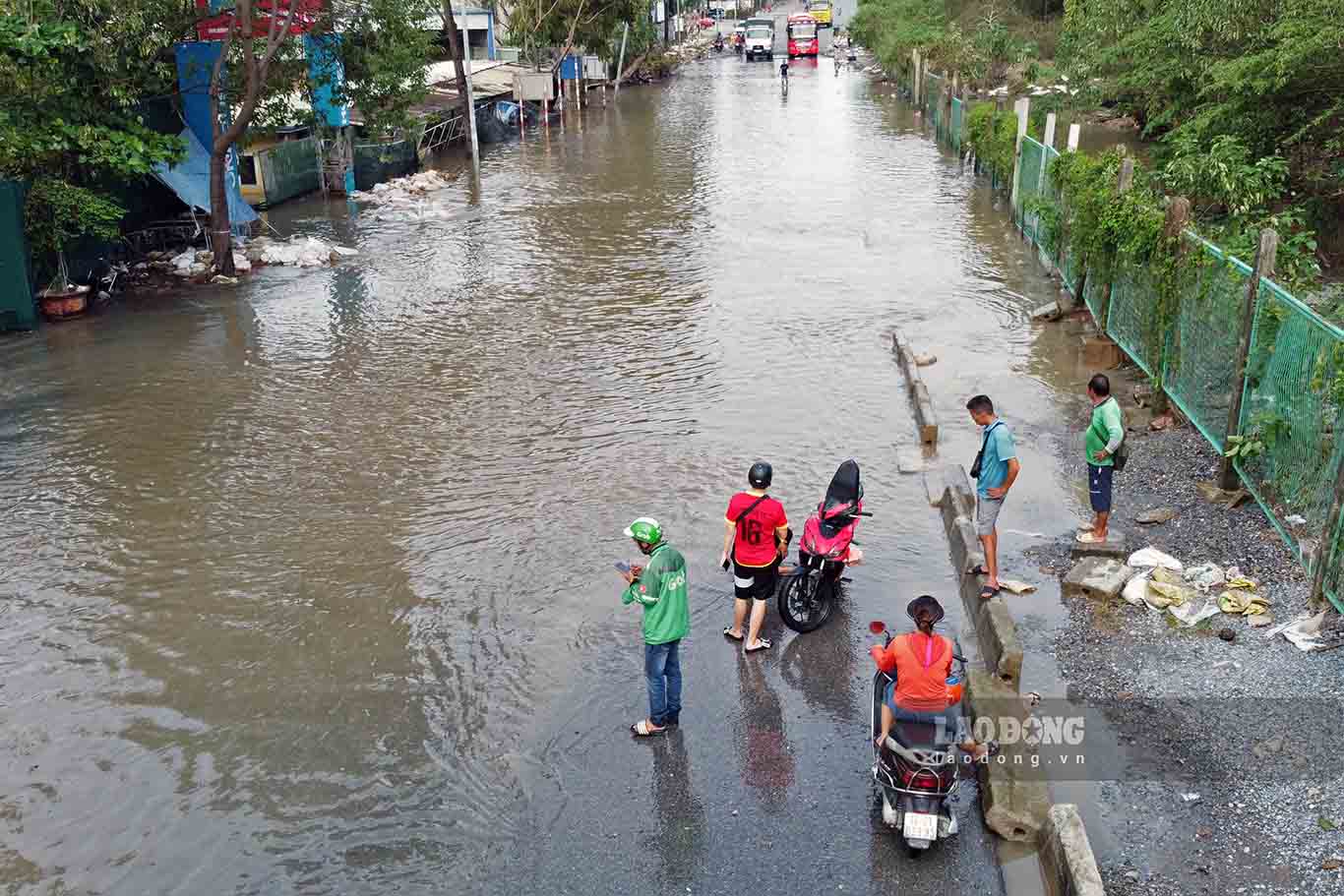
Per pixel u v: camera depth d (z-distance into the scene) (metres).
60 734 7.82
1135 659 8.09
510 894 6.29
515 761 7.43
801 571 8.77
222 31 21.77
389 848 6.68
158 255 22.39
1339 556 8.00
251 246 23.33
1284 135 18.03
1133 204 13.79
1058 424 12.88
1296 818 6.32
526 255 22.75
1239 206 16.05
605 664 8.53
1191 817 6.47
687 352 16.02
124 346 17.00
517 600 9.47
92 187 20.73
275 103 23.98
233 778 7.34
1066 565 9.58
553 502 11.28
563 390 14.58
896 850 6.51
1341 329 8.45
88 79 18.94
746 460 12.14
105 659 8.74
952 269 20.39
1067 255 18.16
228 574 10.02
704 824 6.78
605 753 7.49
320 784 7.26
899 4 64.12
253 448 12.91
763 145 37.56
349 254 23.16
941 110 36.81
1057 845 6.07
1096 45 28.53
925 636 6.50
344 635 9.00
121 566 10.23
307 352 16.56
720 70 71.31
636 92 59.03
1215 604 8.62
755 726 7.74
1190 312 11.70
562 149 38.62
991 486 8.66
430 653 8.73
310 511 11.24
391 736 7.73
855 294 18.92
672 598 7.41
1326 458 8.62
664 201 28.17
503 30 56.97
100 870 6.55
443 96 41.78
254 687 8.34
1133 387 13.87
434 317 18.30
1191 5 19.34
